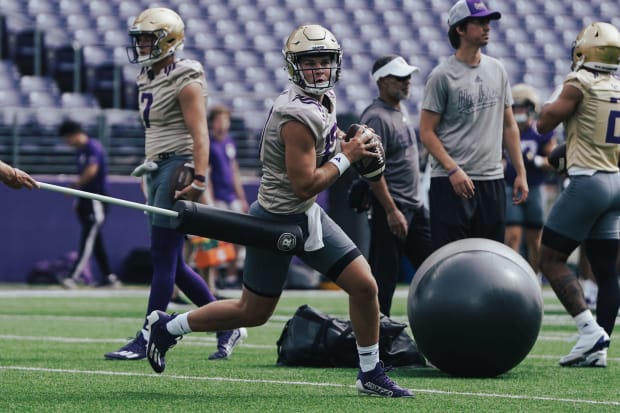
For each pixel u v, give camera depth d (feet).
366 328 42.68
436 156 57.67
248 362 57.93
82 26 180.45
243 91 181.16
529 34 203.31
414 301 50.57
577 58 57.47
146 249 143.84
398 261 63.05
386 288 62.59
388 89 63.67
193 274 60.54
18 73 169.58
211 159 123.85
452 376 51.19
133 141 151.43
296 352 55.42
